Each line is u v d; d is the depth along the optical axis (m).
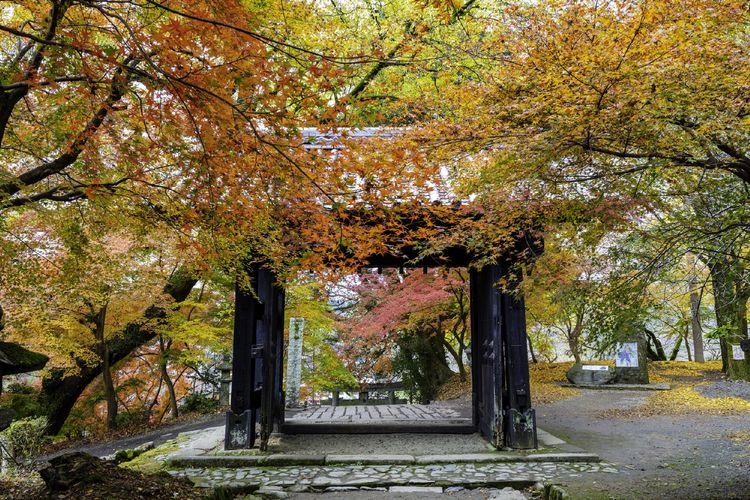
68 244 6.60
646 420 10.14
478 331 9.15
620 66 3.79
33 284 7.11
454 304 15.05
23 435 6.98
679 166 3.97
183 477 5.30
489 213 5.56
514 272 6.93
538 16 4.66
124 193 5.36
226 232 5.31
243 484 5.78
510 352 7.59
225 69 3.57
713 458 6.62
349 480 6.11
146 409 14.82
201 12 3.45
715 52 3.62
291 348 14.94
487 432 8.20
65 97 4.39
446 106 5.79
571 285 4.59
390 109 6.31
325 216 5.03
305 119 3.79
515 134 4.45
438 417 10.99
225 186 4.79
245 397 7.62
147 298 11.35
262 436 7.37
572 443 8.03
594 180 4.62
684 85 3.44
